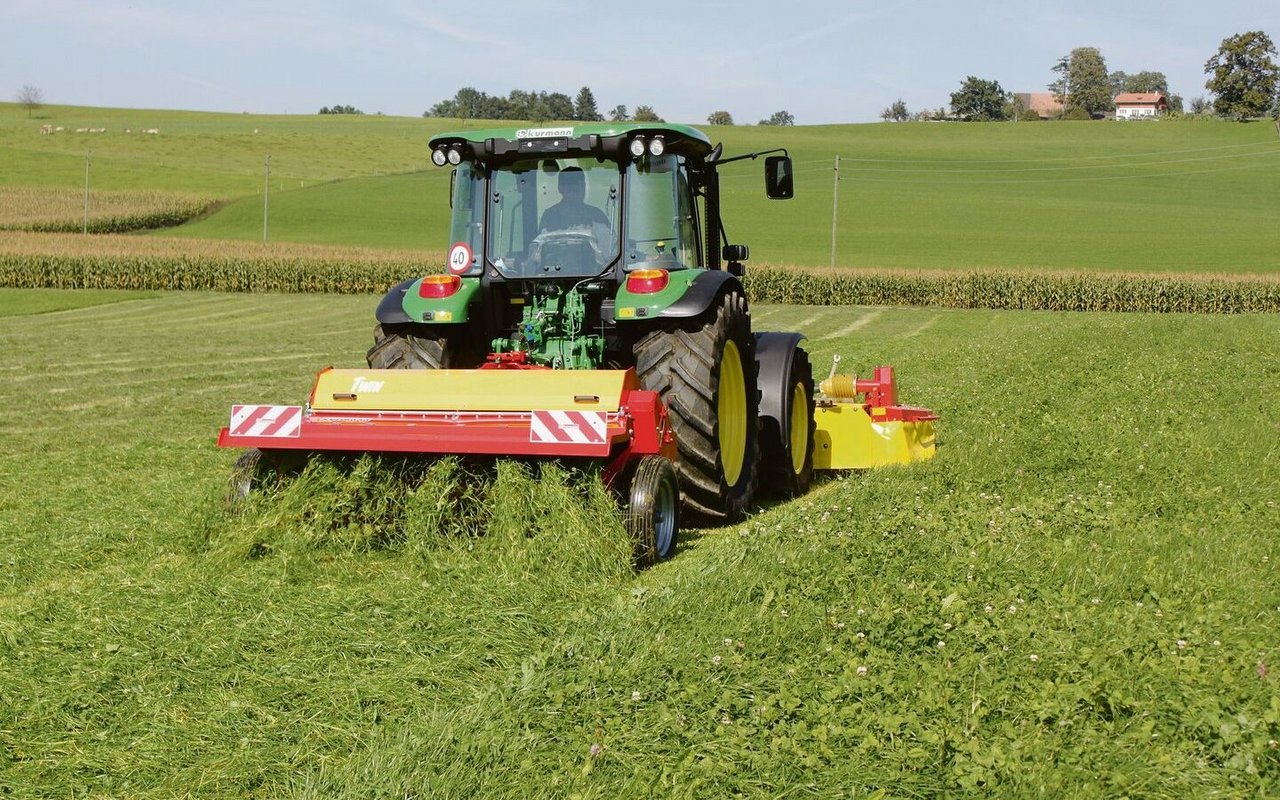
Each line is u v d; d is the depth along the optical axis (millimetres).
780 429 8711
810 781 3533
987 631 4715
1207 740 3727
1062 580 5559
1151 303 39625
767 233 62812
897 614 4879
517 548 6133
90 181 84438
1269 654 4398
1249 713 3840
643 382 7281
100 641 5090
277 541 6512
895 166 90562
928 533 6492
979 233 62531
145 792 3787
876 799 3393
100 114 147625
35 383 16891
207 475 9703
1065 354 17719
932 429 10031
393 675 4664
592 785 3531
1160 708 3898
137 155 97562
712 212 8734
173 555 6855
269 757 3973
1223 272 45188
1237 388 13406
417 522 6387
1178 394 12812
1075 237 60938
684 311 7164
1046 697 4016
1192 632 4590
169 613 5473
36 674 4715
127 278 44844
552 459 6438
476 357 8195
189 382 17109
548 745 3832
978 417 11164
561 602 5656
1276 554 6121
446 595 5672
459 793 3514
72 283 44938
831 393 9789
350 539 6574
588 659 4578
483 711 4086
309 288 44688
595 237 7734
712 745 3748
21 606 5793
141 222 70250
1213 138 107500
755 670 4383
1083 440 9758
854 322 32531
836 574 5531
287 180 88500
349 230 67812
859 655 4547
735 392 8070
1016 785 3439
